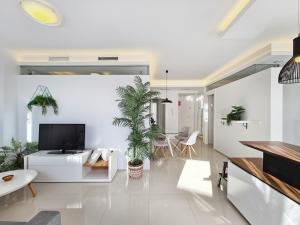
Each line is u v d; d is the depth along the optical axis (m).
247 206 2.23
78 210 2.55
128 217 2.38
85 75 4.23
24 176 2.87
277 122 3.53
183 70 5.80
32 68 4.45
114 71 4.43
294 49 1.85
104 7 2.38
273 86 3.53
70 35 3.23
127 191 3.14
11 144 3.86
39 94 4.22
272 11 2.34
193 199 2.86
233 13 2.56
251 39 3.37
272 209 1.80
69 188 3.26
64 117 4.22
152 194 3.03
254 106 4.09
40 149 3.77
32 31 3.08
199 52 4.08
